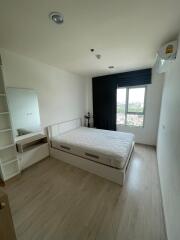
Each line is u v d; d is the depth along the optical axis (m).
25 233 1.35
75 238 1.30
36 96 2.80
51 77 3.18
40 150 2.84
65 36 1.76
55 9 1.24
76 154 2.65
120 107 4.26
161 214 1.57
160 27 1.57
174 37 1.80
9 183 2.17
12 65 2.30
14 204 1.73
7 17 1.33
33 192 1.96
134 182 2.17
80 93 4.42
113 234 1.33
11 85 2.32
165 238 1.29
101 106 4.51
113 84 4.10
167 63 2.06
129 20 1.43
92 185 2.10
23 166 2.53
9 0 1.11
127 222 1.46
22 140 2.54
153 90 3.53
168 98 2.09
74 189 2.01
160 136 2.74
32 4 1.17
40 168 2.62
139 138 3.99
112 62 2.93
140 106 3.88
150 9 1.26
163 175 1.90
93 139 2.92
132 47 2.13
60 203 1.74
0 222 0.91
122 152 2.22
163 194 1.73
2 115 2.16
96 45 2.05
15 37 1.76
